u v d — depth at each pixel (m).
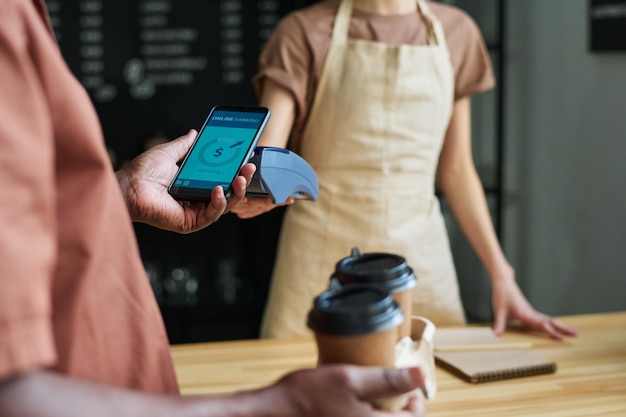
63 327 0.69
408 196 1.96
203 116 3.81
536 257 3.20
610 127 2.73
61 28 3.68
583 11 2.84
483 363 1.36
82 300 0.70
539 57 3.12
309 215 1.96
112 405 0.61
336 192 1.95
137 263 0.76
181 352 1.50
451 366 1.36
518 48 3.26
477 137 3.54
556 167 3.04
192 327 3.65
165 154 1.16
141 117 3.78
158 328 0.78
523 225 3.28
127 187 1.10
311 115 1.94
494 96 3.37
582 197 2.89
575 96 2.90
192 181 1.09
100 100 3.74
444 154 2.10
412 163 1.96
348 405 0.69
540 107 3.13
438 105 1.97
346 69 1.91
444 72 1.97
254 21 3.79
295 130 1.99
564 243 3.01
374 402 0.76
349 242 1.94
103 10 3.70
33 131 0.59
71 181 0.69
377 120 1.92
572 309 2.98
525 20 3.21
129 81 3.75
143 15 3.72
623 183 2.68
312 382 0.69
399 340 0.96
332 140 1.94
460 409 1.19
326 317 0.75
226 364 1.42
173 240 3.80
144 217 1.11
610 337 1.57
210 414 0.65
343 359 0.75
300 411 0.69
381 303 0.75
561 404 1.20
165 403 0.64
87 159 0.69
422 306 1.97
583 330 1.63
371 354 0.75
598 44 2.72
